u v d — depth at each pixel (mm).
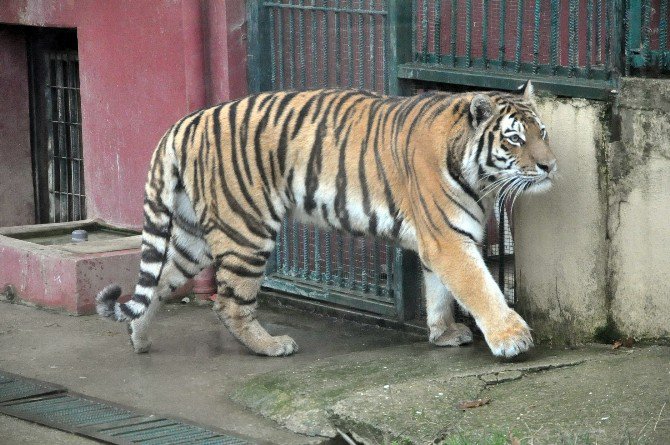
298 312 9578
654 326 7344
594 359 7172
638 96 7172
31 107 12195
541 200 7707
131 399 7469
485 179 7371
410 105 7758
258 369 8031
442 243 7516
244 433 6758
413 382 6906
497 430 6145
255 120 8156
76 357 8445
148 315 8445
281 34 9570
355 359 7852
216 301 8359
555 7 7625
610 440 5875
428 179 7508
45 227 10883
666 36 7480
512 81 7781
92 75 10867
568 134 7496
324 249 9461
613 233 7430
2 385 7785
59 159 12188
